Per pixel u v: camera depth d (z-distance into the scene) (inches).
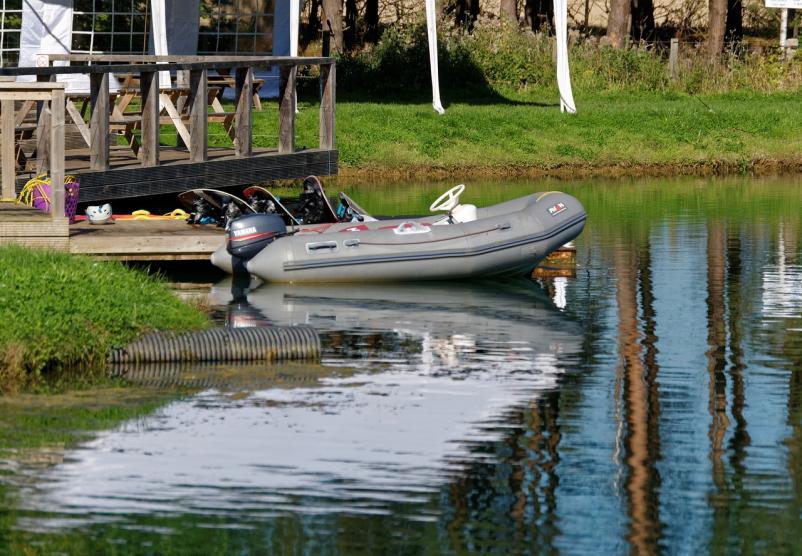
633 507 610.2
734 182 2037.4
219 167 1334.9
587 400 785.6
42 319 847.7
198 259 1180.5
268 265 1175.0
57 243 1087.0
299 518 593.9
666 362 888.3
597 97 2578.7
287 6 2278.5
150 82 1266.0
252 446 689.0
